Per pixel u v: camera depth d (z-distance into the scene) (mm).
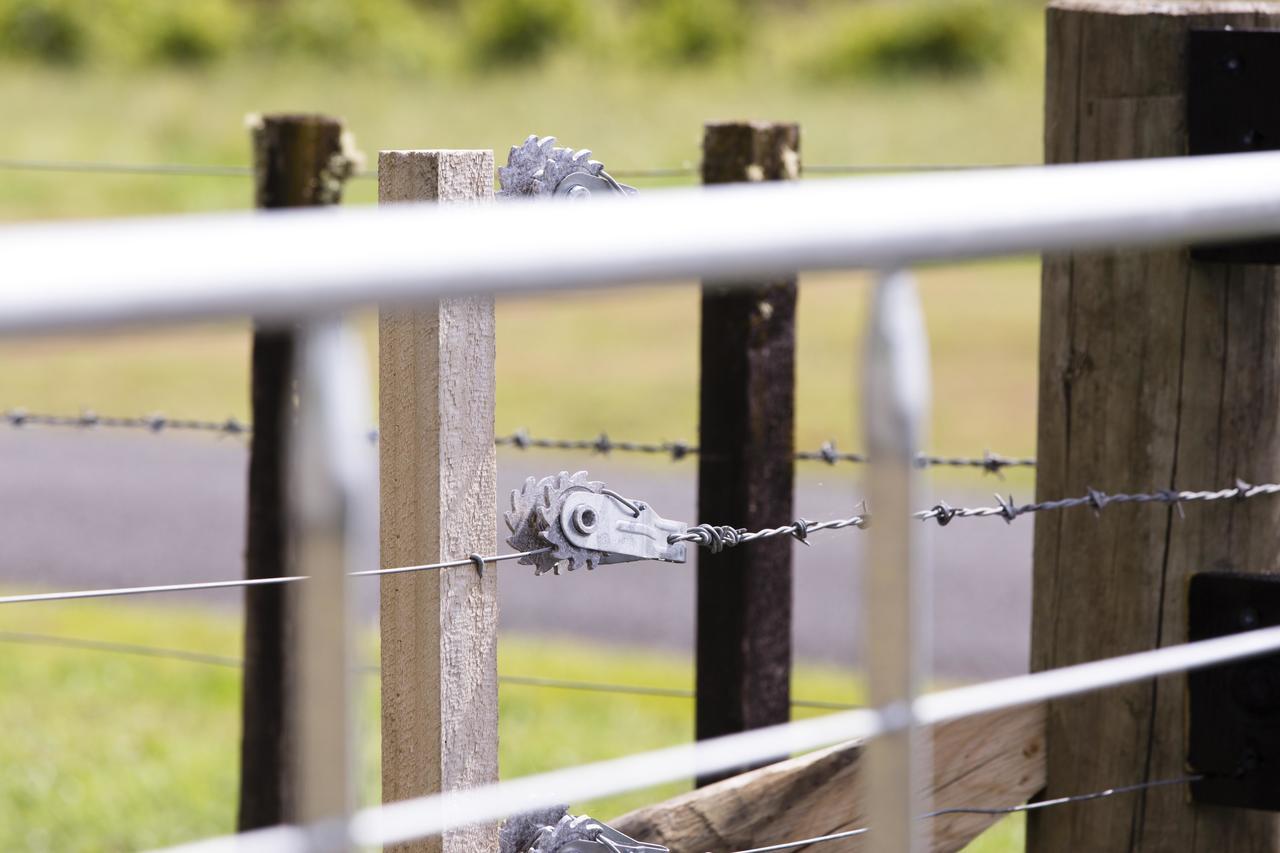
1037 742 9609
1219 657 5281
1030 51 101688
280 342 13992
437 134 81750
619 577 30453
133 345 50438
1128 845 9477
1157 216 3920
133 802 18391
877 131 82000
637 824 8867
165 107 84062
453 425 8000
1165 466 9305
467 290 2879
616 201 3137
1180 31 9102
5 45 97875
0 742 20328
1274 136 8820
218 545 34156
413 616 8125
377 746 18609
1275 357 9305
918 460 3654
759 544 12570
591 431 41219
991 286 55281
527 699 21594
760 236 3230
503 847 8164
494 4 104000
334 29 99812
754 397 12445
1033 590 9727
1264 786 9086
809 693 22688
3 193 65562
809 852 9195
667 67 103750
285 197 14320
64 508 37156
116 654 24484
